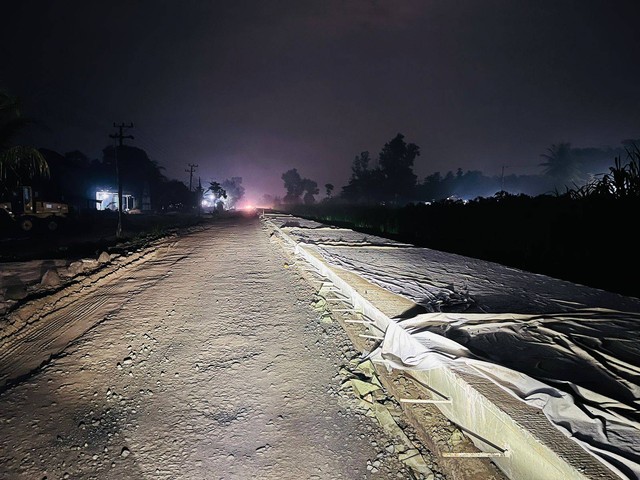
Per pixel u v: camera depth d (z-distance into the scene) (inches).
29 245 651.5
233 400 132.4
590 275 254.7
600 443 70.9
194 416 124.0
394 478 96.6
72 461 105.4
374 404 124.8
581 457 68.4
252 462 103.9
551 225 337.1
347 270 246.2
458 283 205.2
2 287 270.5
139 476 99.9
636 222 263.9
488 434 88.7
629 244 261.3
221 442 111.9
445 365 106.7
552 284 201.6
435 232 553.3
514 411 82.9
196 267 362.6
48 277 273.3
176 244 562.3
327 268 264.2
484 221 452.4
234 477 99.1
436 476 94.6
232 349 171.5
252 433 115.3
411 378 128.2
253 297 251.8
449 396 105.1
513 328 130.0
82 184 1694.1
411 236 568.4
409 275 228.8
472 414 94.4
